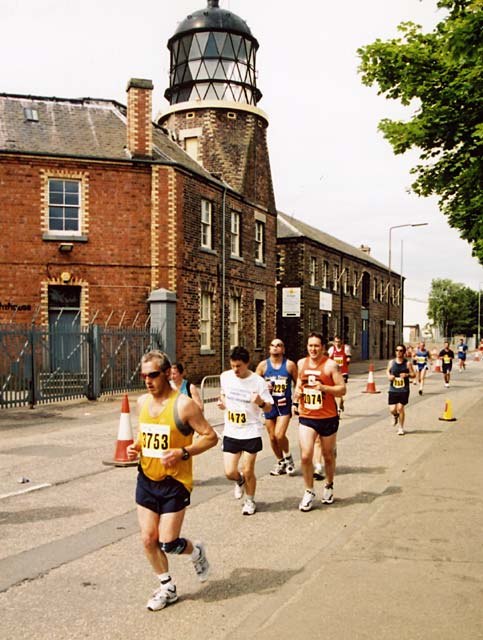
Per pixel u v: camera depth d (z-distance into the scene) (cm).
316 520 660
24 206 1961
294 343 3550
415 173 1286
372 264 4775
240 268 2584
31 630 408
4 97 2166
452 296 9675
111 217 2033
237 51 2777
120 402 1730
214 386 2250
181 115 2705
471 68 1077
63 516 675
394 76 1195
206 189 2309
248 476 684
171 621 420
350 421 1458
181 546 454
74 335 1752
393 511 671
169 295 2033
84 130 2150
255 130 2745
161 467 446
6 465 936
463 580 475
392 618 409
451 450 1024
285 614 417
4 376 1717
